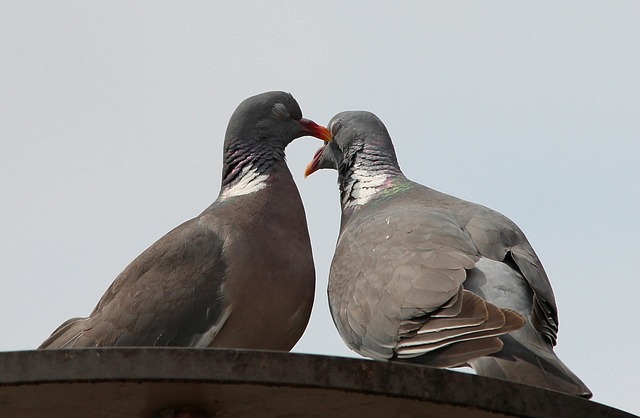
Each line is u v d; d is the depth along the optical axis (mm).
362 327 12195
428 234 12586
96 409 8648
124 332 13578
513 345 10750
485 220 12789
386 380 8227
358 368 8203
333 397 8422
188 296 13570
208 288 13570
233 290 13516
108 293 14273
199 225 14125
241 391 8320
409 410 8688
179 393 8375
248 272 13531
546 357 10641
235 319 13508
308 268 13930
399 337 11562
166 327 13539
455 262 11781
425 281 11672
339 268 13219
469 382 8398
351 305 12516
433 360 11031
